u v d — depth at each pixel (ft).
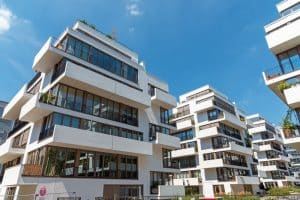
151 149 65.72
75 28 67.82
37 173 42.22
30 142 54.49
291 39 46.60
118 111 66.18
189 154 116.26
